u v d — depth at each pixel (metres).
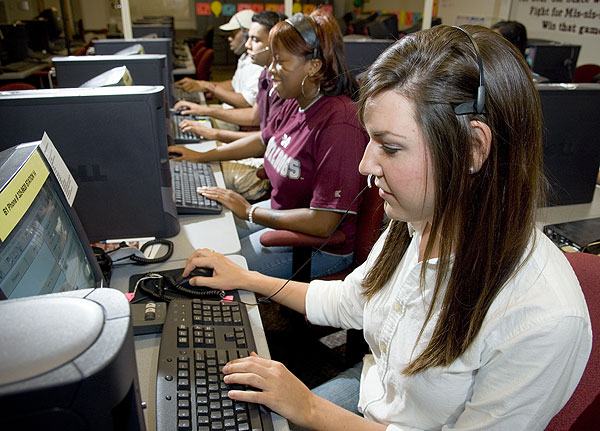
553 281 0.62
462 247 0.65
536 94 0.60
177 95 3.38
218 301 0.97
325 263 1.63
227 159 2.07
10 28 4.50
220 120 2.95
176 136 2.32
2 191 0.63
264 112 2.44
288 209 1.68
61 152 1.14
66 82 2.00
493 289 0.64
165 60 2.12
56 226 0.81
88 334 0.35
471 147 0.59
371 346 0.91
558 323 0.59
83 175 1.17
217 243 1.28
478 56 0.58
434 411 0.74
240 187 2.29
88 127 1.13
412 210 0.67
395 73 0.61
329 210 1.46
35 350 0.33
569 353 0.60
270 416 0.72
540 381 0.60
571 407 0.69
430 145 0.60
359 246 1.47
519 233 0.62
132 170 1.20
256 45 2.40
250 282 1.06
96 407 0.33
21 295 0.64
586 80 3.91
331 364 1.86
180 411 0.69
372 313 0.88
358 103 0.66
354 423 0.75
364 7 7.27
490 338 0.65
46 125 1.11
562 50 3.32
